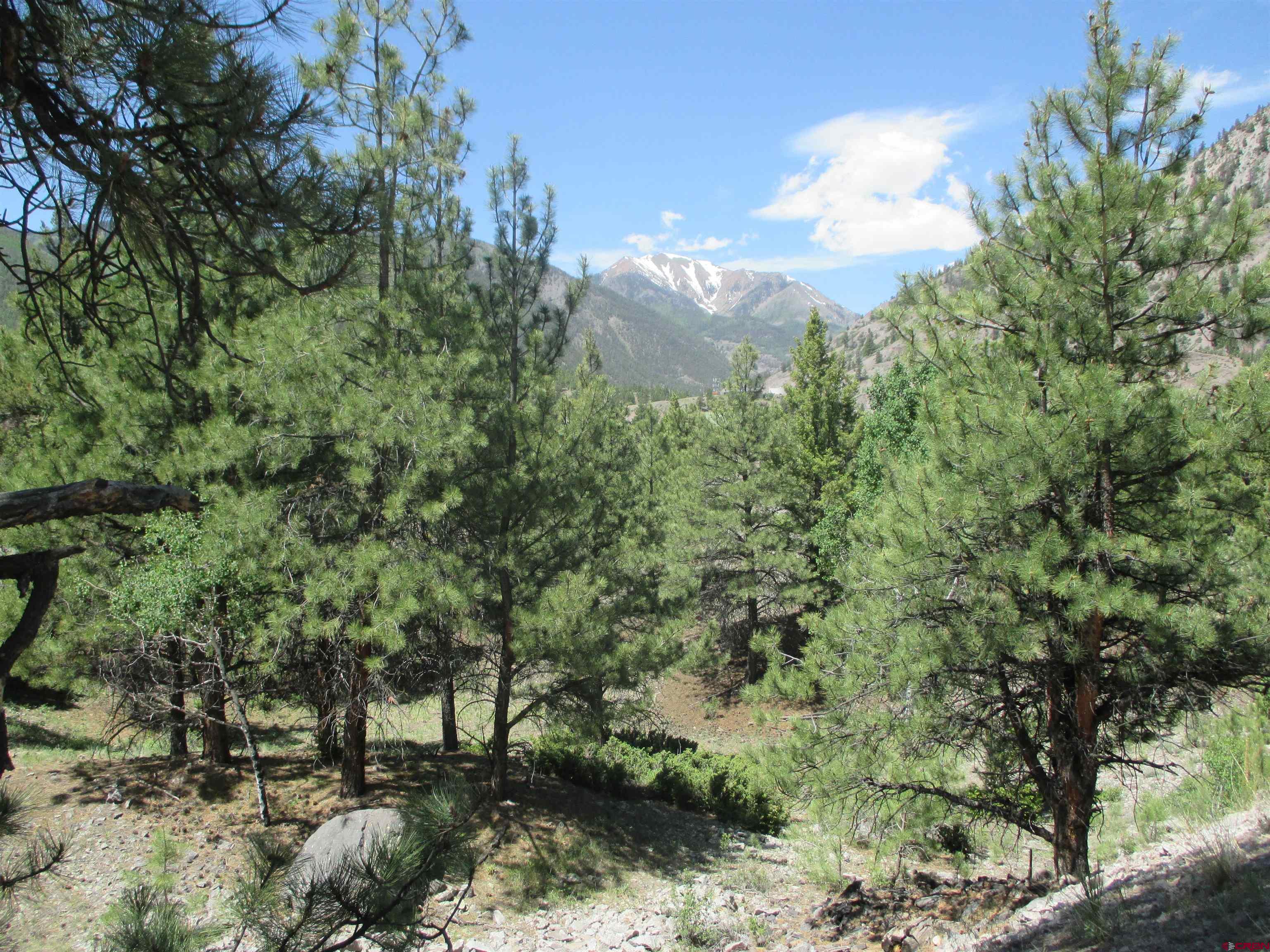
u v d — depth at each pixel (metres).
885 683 8.89
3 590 12.35
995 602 8.05
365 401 10.99
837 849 11.85
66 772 12.75
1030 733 9.48
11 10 2.80
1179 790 11.23
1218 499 7.63
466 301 12.76
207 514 11.30
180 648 12.92
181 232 3.69
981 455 7.96
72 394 4.27
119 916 3.11
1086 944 5.64
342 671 12.06
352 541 11.82
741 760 18.81
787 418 29.98
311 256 4.74
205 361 11.84
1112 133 8.36
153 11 2.96
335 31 11.40
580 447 13.74
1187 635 7.54
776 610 30.50
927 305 9.20
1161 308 8.01
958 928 7.69
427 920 9.77
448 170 12.67
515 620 13.03
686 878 11.88
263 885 3.12
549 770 17.08
